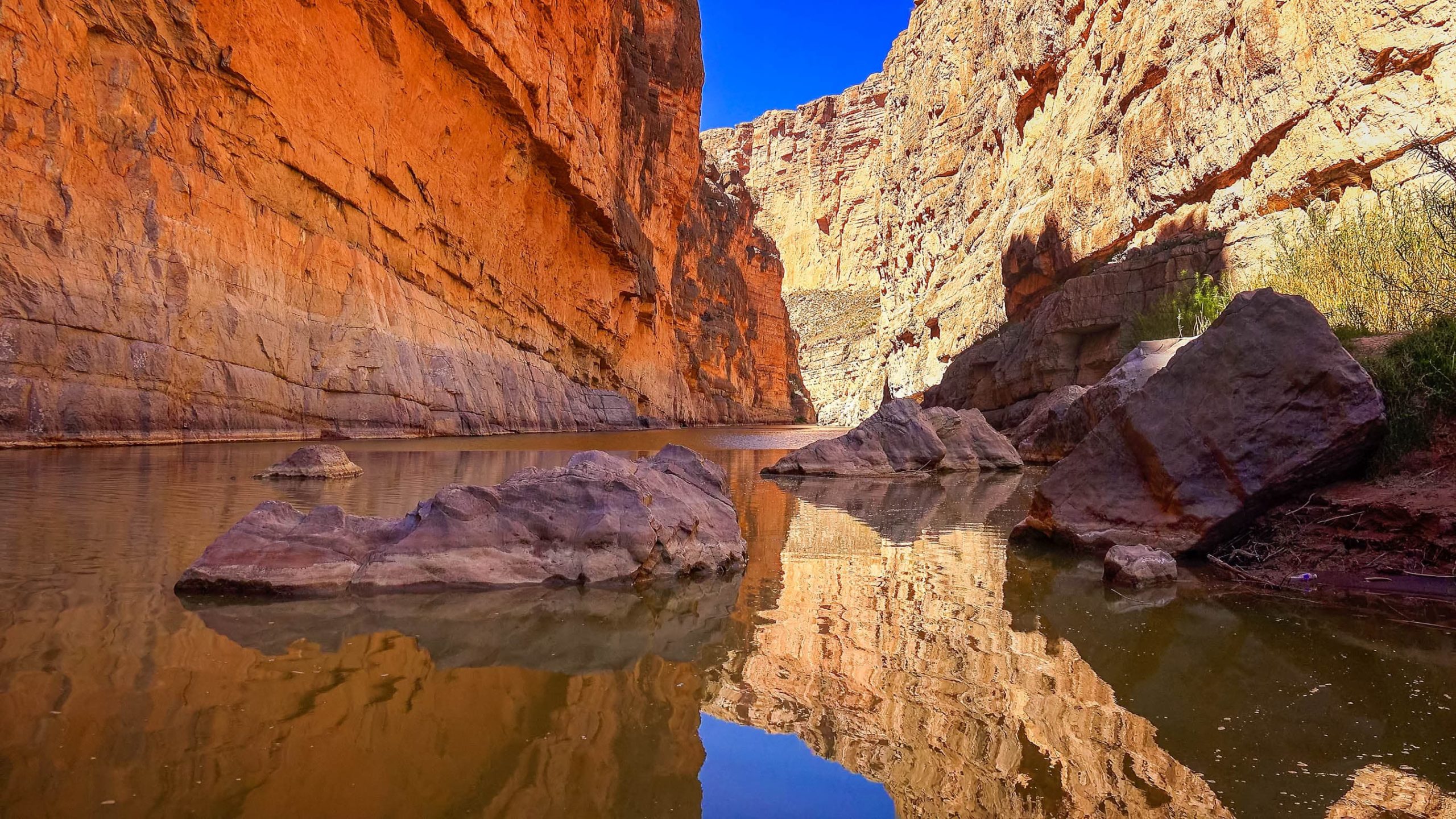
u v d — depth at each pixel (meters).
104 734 2.29
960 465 17.44
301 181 18.33
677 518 5.54
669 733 2.55
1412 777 2.27
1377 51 21.80
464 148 25.58
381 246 21.91
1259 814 2.04
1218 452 5.89
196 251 14.91
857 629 3.92
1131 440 6.52
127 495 7.50
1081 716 2.76
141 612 3.71
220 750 2.23
